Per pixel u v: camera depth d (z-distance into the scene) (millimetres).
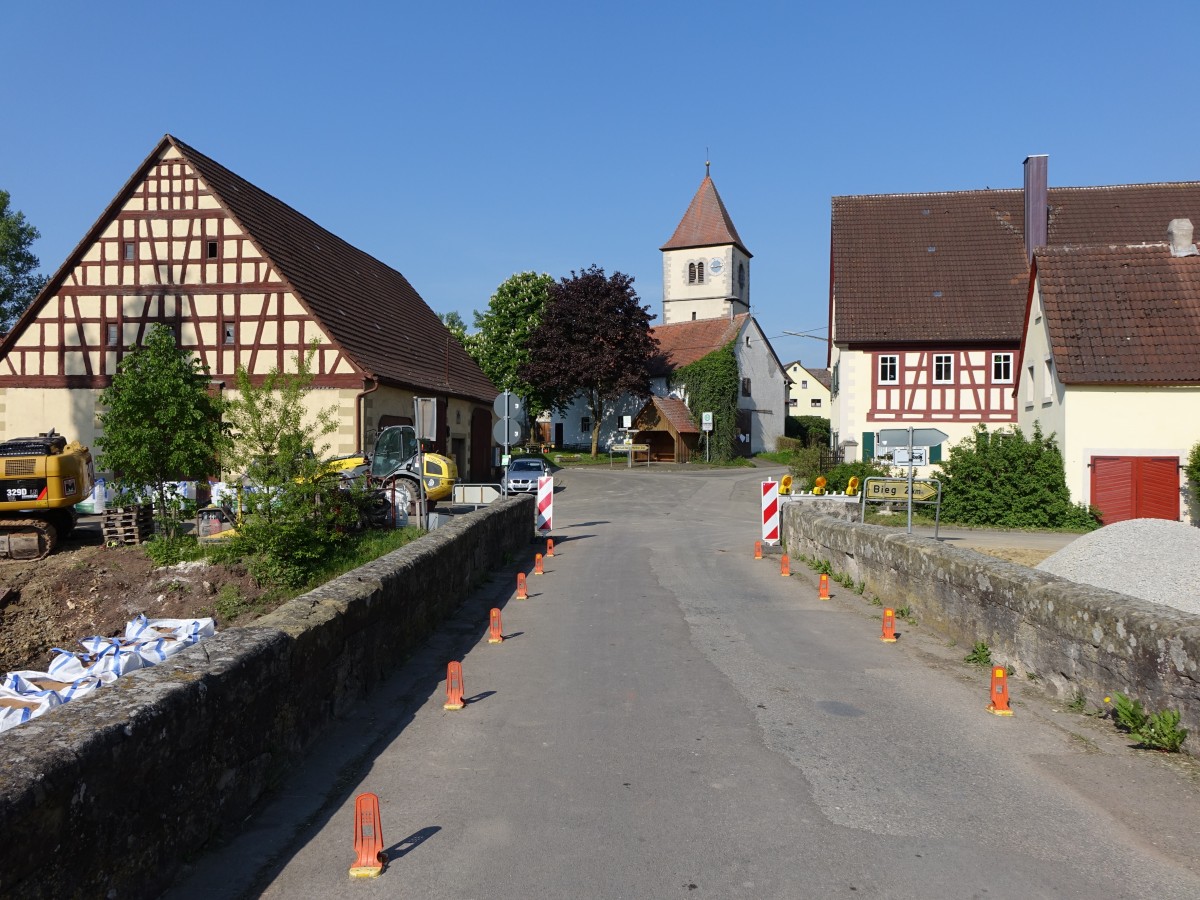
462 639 9695
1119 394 23922
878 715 6758
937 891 4023
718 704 7098
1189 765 5586
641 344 56344
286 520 16375
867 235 38781
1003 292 36156
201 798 4473
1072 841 4539
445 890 4082
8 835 3053
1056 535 22422
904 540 11180
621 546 19812
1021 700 7125
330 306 30062
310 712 6027
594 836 4633
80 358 28312
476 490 27516
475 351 63031
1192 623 5855
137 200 28266
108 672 8172
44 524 19328
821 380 106500
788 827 4723
